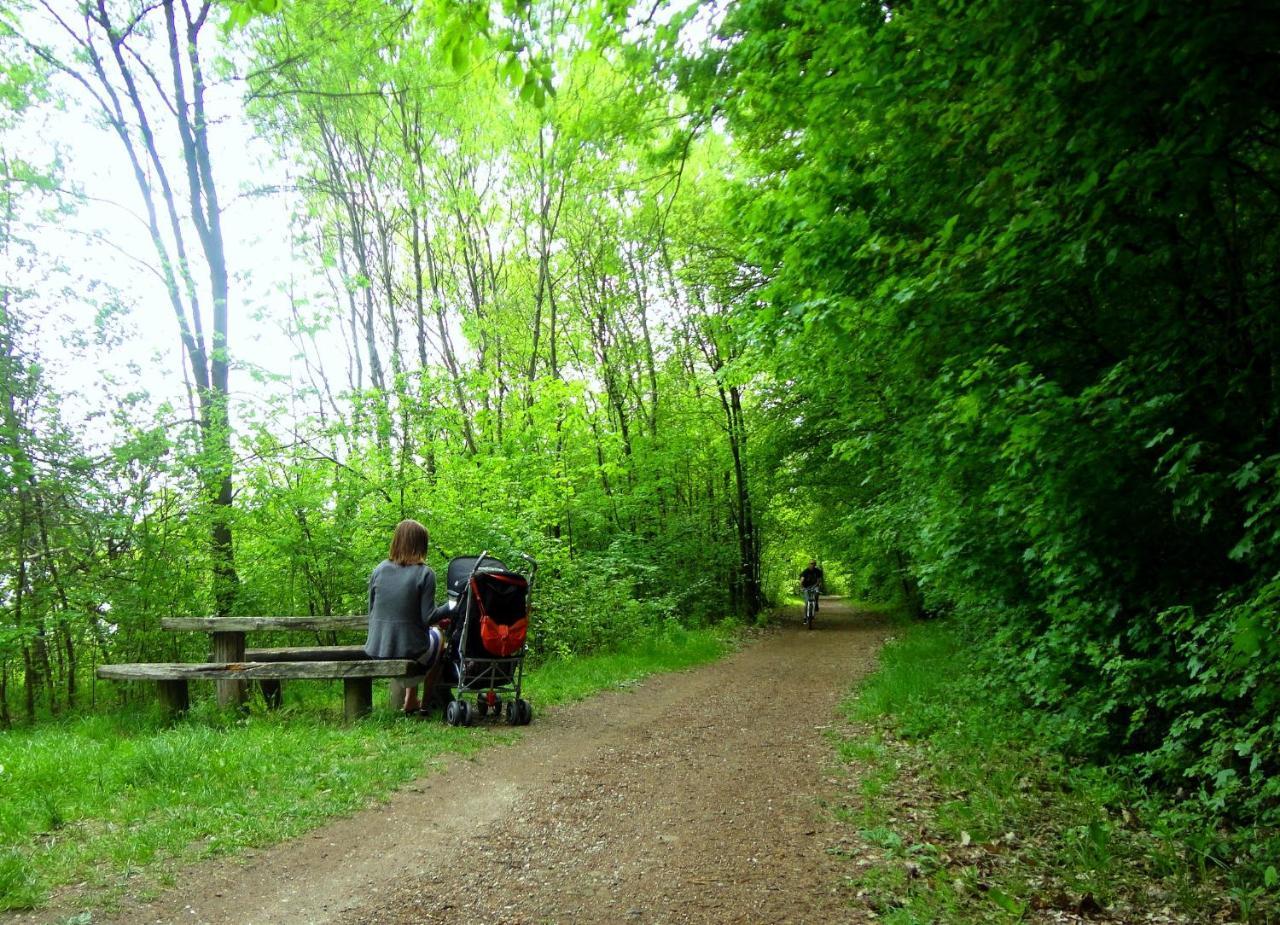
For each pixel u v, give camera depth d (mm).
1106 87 3877
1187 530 5215
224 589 10617
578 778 5367
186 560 10070
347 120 16094
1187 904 3443
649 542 20906
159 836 3982
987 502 6488
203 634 10281
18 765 5340
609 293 21469
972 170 5371
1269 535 4430
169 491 9984
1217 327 4949
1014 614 7211
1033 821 4457
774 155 7480
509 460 14336
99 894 3336
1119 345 5531
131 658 9742
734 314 9297
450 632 7465
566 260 21531
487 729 6875
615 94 7312
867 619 24016
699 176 11859
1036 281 5020
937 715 7152
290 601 11008
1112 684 5457
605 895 3436
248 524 10617
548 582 12438
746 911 3266
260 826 4156
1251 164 4371
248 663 7363
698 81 6895
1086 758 5734
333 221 19344
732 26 6359
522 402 17453
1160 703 4969
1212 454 4641
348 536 10969
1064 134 4242
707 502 24484
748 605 23219
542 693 8758
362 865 3756
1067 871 3758
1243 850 4055
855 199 6332
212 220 12617
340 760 5520
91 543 9164
